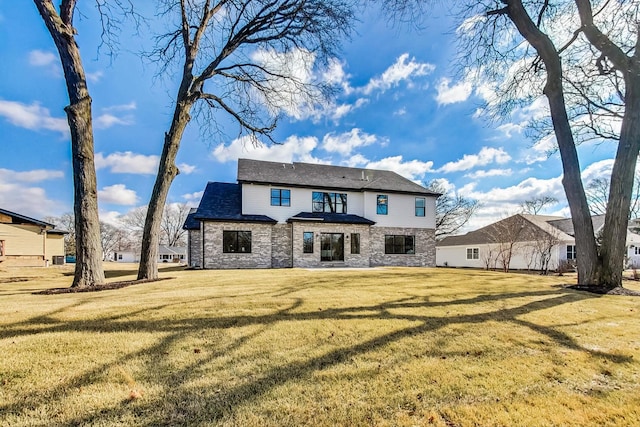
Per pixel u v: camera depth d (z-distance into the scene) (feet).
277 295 22.81
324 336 13.69
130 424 7.37
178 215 205.16
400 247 73.31
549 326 15.51
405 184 78.79
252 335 13.65
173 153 34.47
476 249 97.25
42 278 39.52
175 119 34.30
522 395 8.87
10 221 76.89
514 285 29.94
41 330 13.76
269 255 61.67
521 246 79.71
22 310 17.08
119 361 10.78
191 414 7.80
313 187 67.87
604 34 30.30
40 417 7.60
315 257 63.93
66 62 25.67
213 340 12.98
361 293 24.14
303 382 9.52
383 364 10.90
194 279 34.01
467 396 8.80
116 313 16.65
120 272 48.85
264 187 65.21
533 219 87.81
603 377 10.09
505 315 17.51
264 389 9.07
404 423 7.50
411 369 10.50
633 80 27.35
